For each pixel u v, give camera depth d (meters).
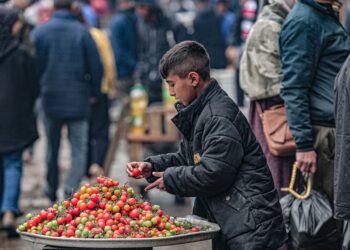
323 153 7.79
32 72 11.73
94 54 13.10
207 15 19.52
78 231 6.05
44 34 13.05
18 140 11.55
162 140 13.07
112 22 16.59
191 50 6.48
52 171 13.30
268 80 8.09
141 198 6.45
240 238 6.36
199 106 6.43
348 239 6.98
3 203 11.34
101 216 6.18
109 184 6.42
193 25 19.53
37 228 6.25
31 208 13.23
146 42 15.95
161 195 14.36
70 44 13.04
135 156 13.28
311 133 7.71
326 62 7.79
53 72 13.05
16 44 11.64
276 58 8.12
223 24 21.23
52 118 13.15
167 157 6.79
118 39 16.48
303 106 7.68
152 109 13.16
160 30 15.95
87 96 13.20
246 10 15.77
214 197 6.45
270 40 8.12
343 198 6.52
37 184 15.71
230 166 6.29
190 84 6.46
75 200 6.36
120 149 19.62
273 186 6.51
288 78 7.72
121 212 6.29
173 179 6.38
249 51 8.21
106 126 14.45
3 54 11.55
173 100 13.28
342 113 6.53
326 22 7.77
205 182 6.29
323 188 7.84
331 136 7.79
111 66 14.45
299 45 7.68
